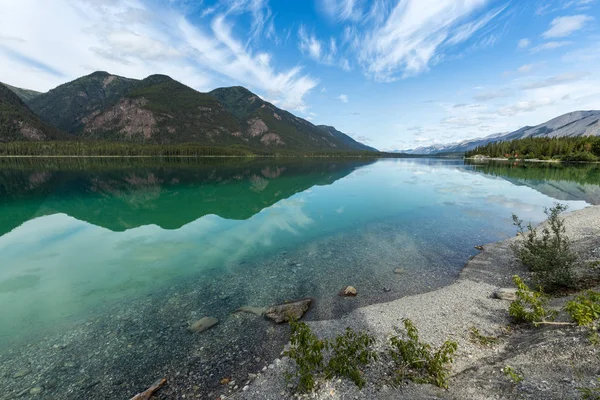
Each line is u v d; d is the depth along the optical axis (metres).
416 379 6.37
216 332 9.47
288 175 71.88
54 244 19.72
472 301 10.55
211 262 16.09
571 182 49.94
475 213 26.44
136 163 120.19
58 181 56.03
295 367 7.52
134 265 15.81
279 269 14.80
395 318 9.75
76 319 10.47
